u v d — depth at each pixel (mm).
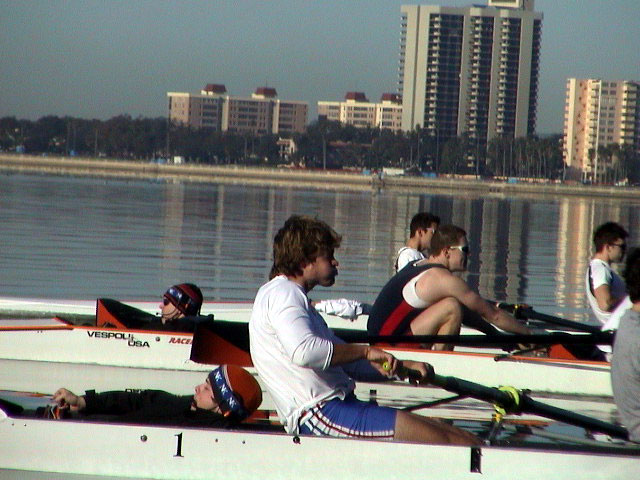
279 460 14562
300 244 13984
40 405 17828
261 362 14203
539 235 98438
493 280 54469
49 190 157750
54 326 25281
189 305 24859
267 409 20047
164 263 55938
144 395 16062
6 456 15219
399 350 23453
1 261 53188
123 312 25594
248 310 29375
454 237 20984
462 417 20375
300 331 13492
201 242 71125
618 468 14398
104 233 75312
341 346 13688
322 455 14414
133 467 15000
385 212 136875
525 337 17859
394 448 14352
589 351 24641
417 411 20938
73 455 15086
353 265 58844
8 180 199500
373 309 21516
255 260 59750
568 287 52156
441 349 24250
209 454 14805
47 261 54188
